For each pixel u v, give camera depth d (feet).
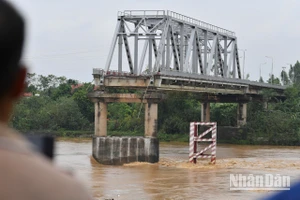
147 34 170.40
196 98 252.62
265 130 253.44
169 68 175.83
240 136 252.83
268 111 267.80
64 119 295.89
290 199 6.59
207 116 256.11
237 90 234.99
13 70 5.87
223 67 234.58
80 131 288.10
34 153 5.75
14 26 5.78
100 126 155.84
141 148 148.56
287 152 197.47
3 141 5.51
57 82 413.59
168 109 274.77
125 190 89.81
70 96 346.13
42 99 324.39
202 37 212.43
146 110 152.25
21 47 5.88
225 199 80.07
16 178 5.21
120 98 155.33
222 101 253.44
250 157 170.09
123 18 173.47
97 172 119.85
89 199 5.60
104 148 149.38
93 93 157.17
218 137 257.96
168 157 166.20
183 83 175.32
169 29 175.73
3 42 5.73
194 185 96.32
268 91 265.13
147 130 151.12
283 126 250.78
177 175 112.98
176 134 266.57
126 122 288.30
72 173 5.83
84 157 159.84
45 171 5.46
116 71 164.45
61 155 164.04
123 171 123.03
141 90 171.01
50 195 5.27
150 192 87.86
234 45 244.01
